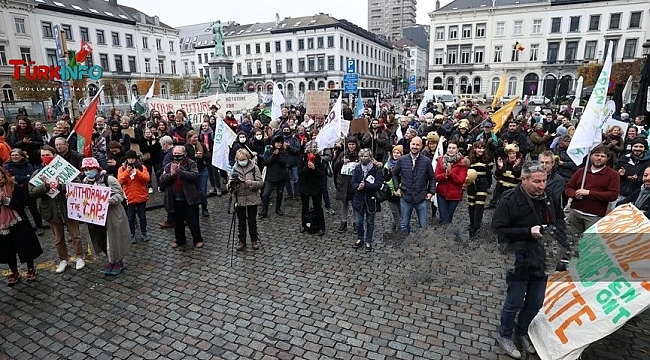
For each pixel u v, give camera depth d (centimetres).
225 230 760
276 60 7288
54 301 504
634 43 5284
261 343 417
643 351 393
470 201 692
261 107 1650
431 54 6544
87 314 475
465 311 473
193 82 5491
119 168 688
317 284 542
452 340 419
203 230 762
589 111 532
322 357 395
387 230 751
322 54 6844
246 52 7544
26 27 4525
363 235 671
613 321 346
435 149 779
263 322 454
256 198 655
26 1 4469
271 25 7562
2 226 514
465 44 6244
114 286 541
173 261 620
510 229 368
